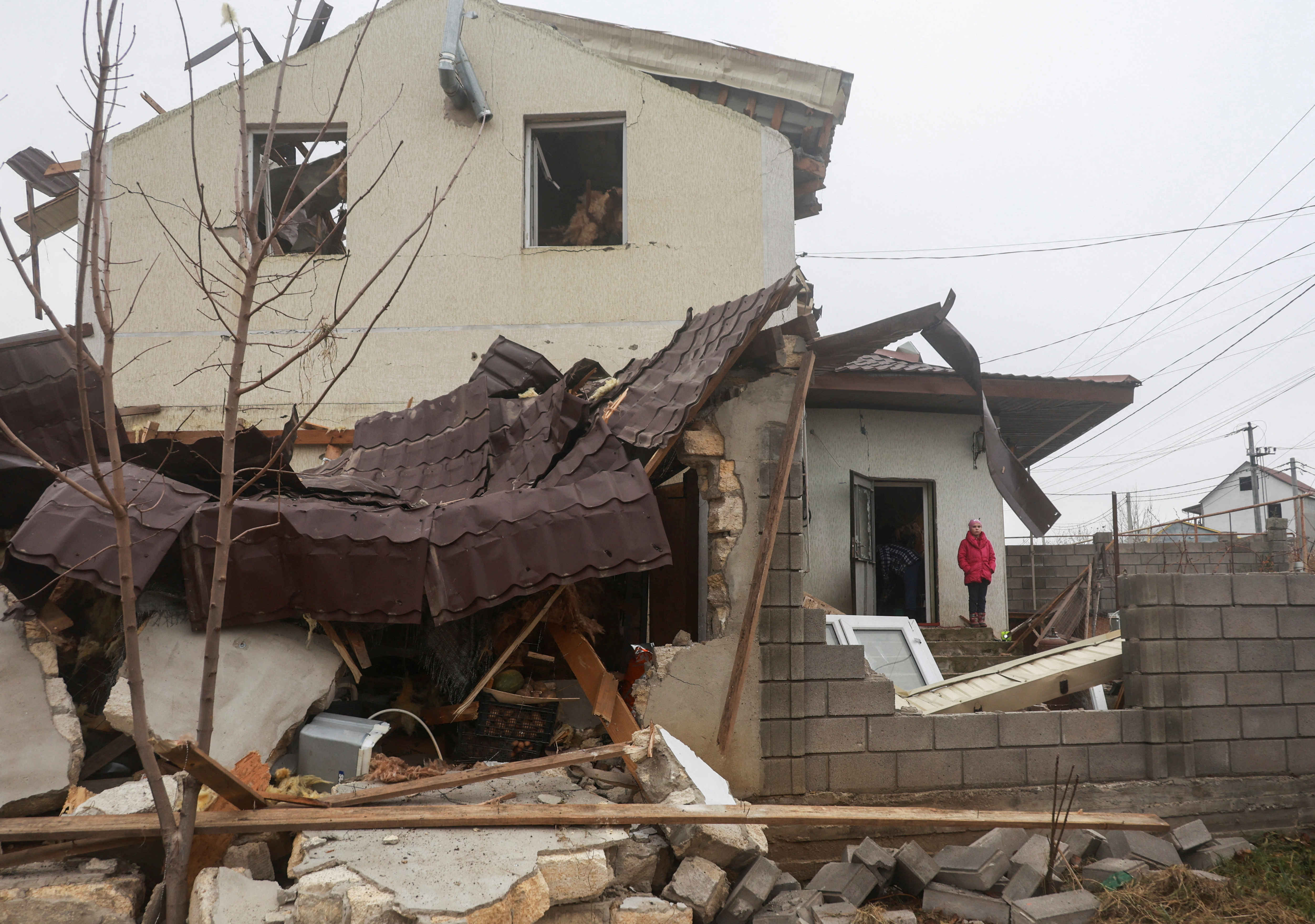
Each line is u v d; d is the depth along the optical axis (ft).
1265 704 20.62
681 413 16.74
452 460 20.35
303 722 15.92
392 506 17.78
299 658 16.28
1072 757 19.60
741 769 17.63
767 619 18.16
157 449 17.25
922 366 35.27
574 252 28.30
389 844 12.72
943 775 18.80
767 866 14.76
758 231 28.14
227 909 11.28
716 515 18.38
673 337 21.58
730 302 19.81
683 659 17.85
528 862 12.36
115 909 11.96
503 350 23.00
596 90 28.94
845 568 34.91
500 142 28.86
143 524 15.34
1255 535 43.32
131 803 13.32
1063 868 16.88
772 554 18.29
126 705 14.62
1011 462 20.86
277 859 13.83
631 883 13.88
